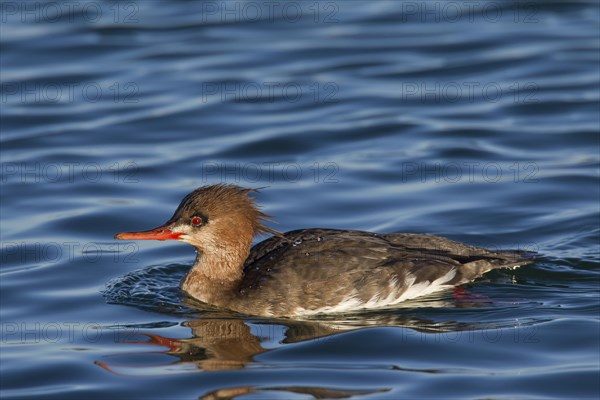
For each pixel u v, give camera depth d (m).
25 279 16.39
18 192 19.81
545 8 28.78
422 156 21.22
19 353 13.77
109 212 18.95
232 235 15.28
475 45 26.61
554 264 16.28
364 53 26.45
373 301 14.84
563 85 24.31
